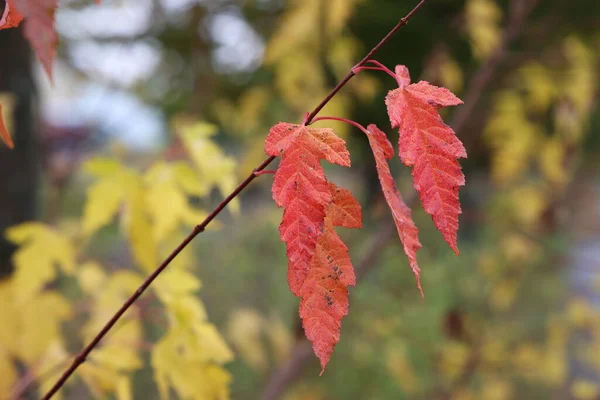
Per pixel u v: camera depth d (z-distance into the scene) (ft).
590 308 4.91
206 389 2.03
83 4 4.30
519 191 5.03
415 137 1.58
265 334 4.59
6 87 3.10
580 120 3.97
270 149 1.58
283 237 1.55
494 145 4.29
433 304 5.99
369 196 9.66
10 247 3.08
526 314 6.56
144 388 5.54
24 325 2.34
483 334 5.16
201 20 5.09
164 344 2.04
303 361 3.67
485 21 3.86
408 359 5.35
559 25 4.99
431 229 7.18
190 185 2.32
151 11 4.59
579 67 3.88
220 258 6.89
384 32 6.79
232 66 6.07
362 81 4.00
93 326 2.42
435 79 3.74
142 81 5.31
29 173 3.21
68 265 2.39
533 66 3.96
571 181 5.48
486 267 5.66
